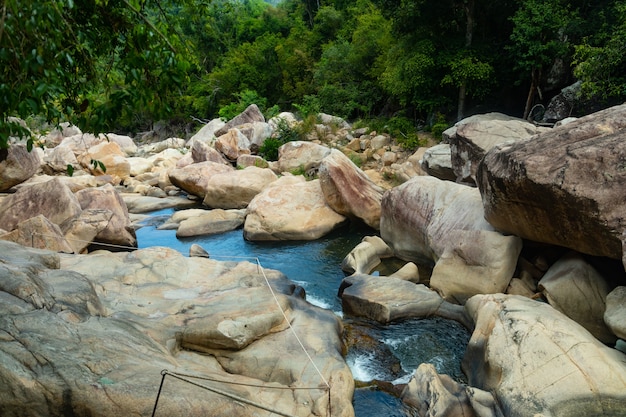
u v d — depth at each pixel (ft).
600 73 53.11
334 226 47.50
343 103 103.55
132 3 13.07
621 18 54.24
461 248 30.30
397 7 77.05
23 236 34.12
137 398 15.16
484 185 30.09
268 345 23.07
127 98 13.07
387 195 41.39
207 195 59.52
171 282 29.14
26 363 14.88
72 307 19.75
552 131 27.63
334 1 144.87
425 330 27.55
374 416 20.58
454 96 82.99
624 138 23.15
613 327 21.06
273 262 40.86
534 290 28.50
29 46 11.16
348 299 30.22
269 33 161.07
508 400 18.72
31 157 57.16
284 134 89.61
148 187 70.33
